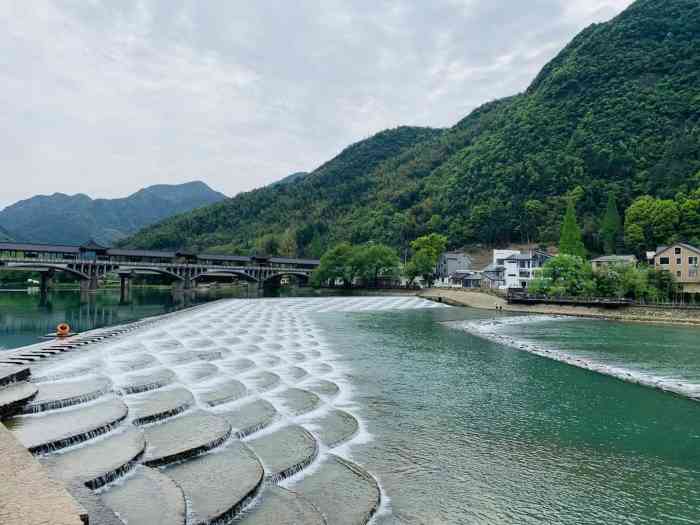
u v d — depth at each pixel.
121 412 21.61
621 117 177.38
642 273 87.50
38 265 117.88
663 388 31.80
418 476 18.44
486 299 103.88
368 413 26.17
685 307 72.00
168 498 14.52
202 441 19.38
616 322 73.38
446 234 188.50
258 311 87.00
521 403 28.34
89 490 14.35
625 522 15.38
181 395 26.05
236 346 45.94
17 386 24.19
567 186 170.25
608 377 34.97
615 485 17.94
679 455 20.78
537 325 69.00
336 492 16.75
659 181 142.88
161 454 17.83
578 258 97.62
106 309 82.81
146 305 93.50
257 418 23.50
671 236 119.50
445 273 156.12
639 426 24.42
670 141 156.75
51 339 47.22
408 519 15.30
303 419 24.47
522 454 20.75
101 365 32.47
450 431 23.48
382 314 86.81
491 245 176.00
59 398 22.72
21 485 10.59
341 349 46.97
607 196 154.25
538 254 122.00
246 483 16.14
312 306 100.81
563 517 15.63
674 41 198.25
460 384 32.72
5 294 118.12
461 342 51.72
